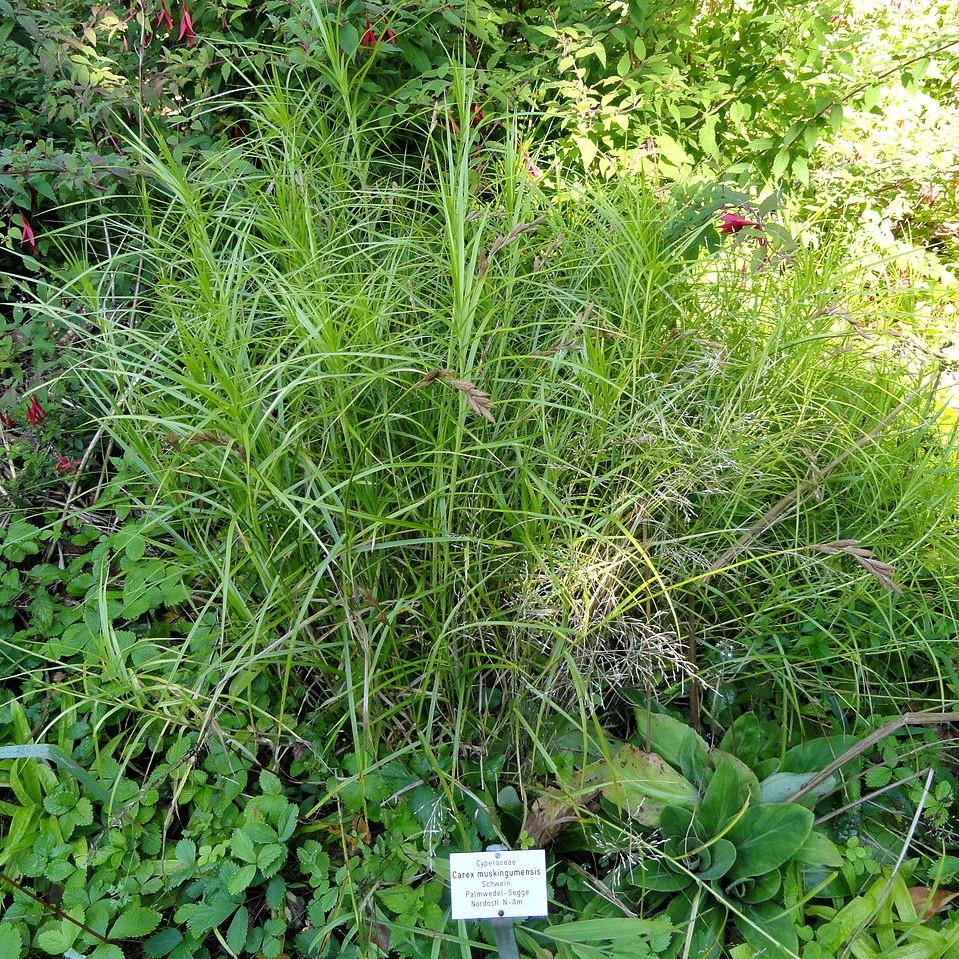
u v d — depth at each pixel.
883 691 2.18
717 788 1.80
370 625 1.86
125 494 2.27
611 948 1.64
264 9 2.99
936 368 2.65
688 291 2.57
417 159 3.25
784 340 2.47
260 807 1.73
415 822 1.79
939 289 3.45
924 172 3.93
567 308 2.25
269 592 1.75
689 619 2.13
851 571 2.26
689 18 3.63
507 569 1.94
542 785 1.88
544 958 1.64
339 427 1.98
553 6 3.61
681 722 2.00
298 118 2.61
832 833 1.93
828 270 2.79
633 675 1.96
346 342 1.96
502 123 3.09
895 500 2.35
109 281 2.62
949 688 2.19
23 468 2.33
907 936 1.71
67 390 2.43
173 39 3.10
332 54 2.36
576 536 1.97
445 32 3.16
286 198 2.37
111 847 1.67
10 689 1.98
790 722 2.12
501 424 2.04
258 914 1.74
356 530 1.91
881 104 4.43
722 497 2.23
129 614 1.97
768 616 2.13
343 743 1.96
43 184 2.51
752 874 1.73
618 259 2.43
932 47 4.03
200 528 2.14
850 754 1.81
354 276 2.25
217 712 1.84
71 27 2.80
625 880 1.80
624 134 3.37
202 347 1.91
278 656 1.85
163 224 2.42
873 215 3.75
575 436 2.09
